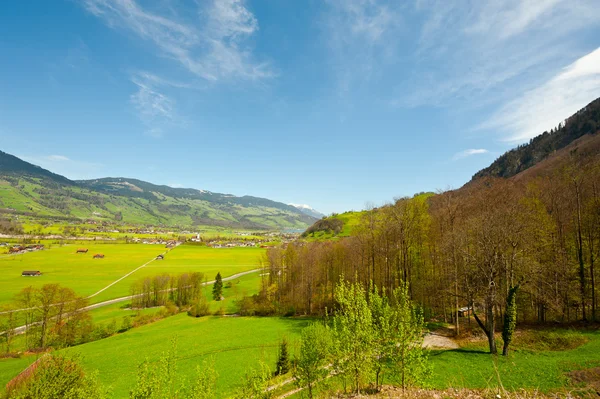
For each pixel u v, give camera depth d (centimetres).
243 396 2206
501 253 3397
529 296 4091
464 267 3709
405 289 2264
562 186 4497
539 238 4044
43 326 6688
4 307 7306
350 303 2216
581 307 3988
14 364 5341
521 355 2859
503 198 4597
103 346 6178
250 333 6166
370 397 2041
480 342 3469
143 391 1659
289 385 3359
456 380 2380
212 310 8544
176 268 16338
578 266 4041
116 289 11781
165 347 5712
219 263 18238
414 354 2038
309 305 7588
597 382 1917
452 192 4734
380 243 5725
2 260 17438
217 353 5103
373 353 2134
